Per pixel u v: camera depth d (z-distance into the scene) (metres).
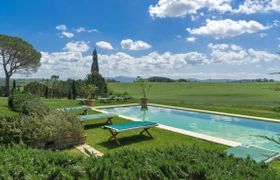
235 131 13.26
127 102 24.20
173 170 3.31
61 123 8.54
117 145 8.74
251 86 62.31
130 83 71.00
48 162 3.54
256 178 3.11
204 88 61.50
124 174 3.14
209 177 3.13
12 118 8.41
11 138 7.64
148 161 3.51
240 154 6.52
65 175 3.13
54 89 37.22
